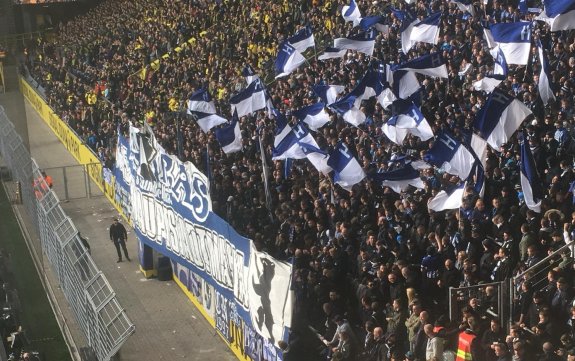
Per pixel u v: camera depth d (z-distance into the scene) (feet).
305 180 76.33
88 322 55.36
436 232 57.16
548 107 74.54
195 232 65.92
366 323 50.37
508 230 54.60
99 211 113.80
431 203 58.08
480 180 57.41
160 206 73.15
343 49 101.45
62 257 64.23
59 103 160.76
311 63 122.42
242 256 57.00
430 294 53.57
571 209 55.21
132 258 93.04
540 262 47.42
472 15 98.94
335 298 53.36
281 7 149.48
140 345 70.59
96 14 222.48
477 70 88.43
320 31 133.69
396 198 67.05
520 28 74.74
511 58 75.51
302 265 60.64
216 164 88.33
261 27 145.38
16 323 48.32
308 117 84.79
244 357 63.10
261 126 93.25
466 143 61.41
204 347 69.00
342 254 57.67
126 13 209.77
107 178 117.50
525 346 42.22
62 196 122.42
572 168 60.39
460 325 46.96
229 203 74.38
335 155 65.82
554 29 69.10
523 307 47.47
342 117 84.89
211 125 91.91
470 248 53.78
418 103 82.84
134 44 180.14
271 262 52.70
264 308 54.13
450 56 95.81
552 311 45.60
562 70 80.69
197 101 91.81
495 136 60.29
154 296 81.25
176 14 186.29
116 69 165.68
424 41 93.66
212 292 71.15
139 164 77.05
